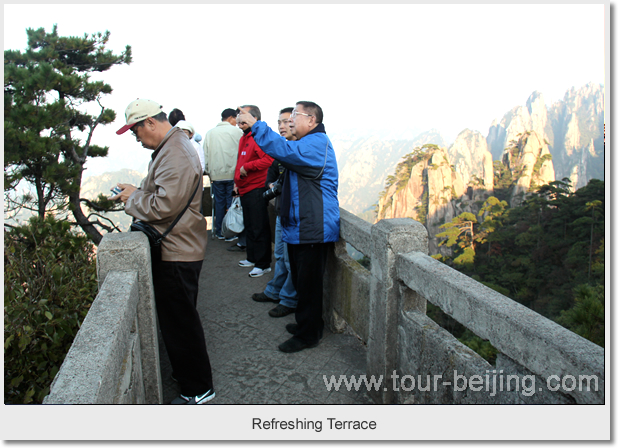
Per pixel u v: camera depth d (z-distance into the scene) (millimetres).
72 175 9844
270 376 2676
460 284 1617
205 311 3635
